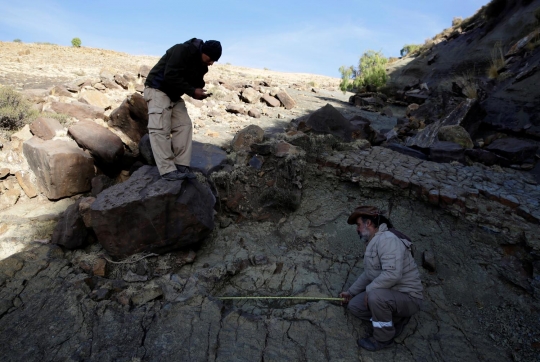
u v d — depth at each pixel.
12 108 5.11
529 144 5.83
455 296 3.51
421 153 5.78
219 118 7.69
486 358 2.90
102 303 3.08
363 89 14.99
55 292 3.14
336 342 2.92
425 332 3.09
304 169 5.07
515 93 8.03
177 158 3.79
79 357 2.60
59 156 4.25
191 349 2.74
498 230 3.96
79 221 3.70
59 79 8.62
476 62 13.43
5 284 3.18
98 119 5.96
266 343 2.87
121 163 4.99
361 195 4.92
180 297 3.26
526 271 3.65
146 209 3.41
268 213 4.73
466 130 6.80
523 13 13.30
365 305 2.96
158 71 3.46
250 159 5.22
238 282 3.66
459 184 4.62
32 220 4.08
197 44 3.37
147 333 2.85
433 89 13.75
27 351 2.62
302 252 4.13
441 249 4.02
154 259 3.67
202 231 3.72
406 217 4.47
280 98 9.72
